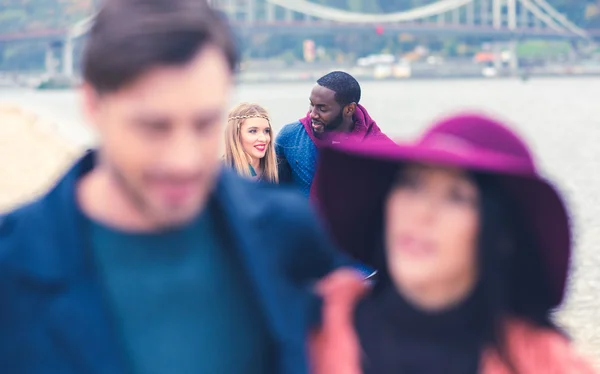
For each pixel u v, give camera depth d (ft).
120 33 4.74
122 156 4.96
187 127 4.89
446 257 5.60
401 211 5.69
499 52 338.34
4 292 5.22
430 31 289.94
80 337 5.21
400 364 5.82
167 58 4.73
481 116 5.72
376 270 6.34
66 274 5.24
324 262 6.24
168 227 5.34
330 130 18.26
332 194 6.25
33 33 250.16
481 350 5.73
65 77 240.53
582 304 24.98
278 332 5.57
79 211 5.36
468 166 5.31
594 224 40.63
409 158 5.45
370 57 341.00
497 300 5.65
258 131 18.01
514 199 5.71
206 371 5.46
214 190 5.52
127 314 5.33
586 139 101.24
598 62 341.82
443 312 5.78
